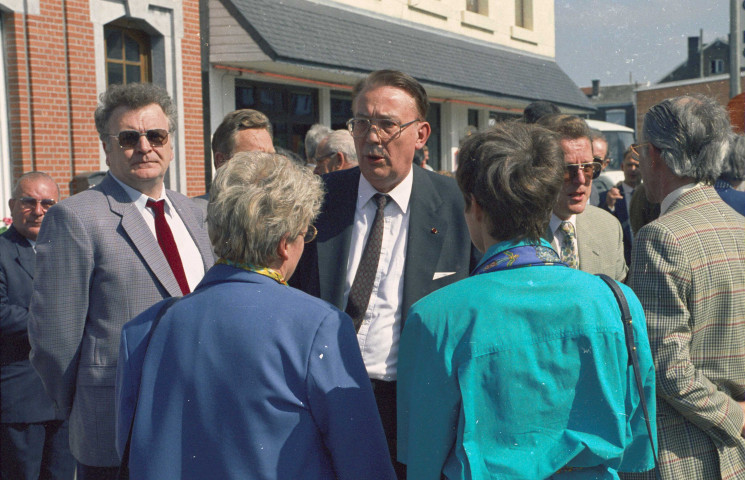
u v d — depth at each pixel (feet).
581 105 61.11
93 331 8.47
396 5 46.62
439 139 52.54
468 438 5.26
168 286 8.73
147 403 5.58
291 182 5.83
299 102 40.70
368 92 8.51
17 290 12.42
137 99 9.00
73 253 8.34
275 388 5.36
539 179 5.52
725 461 7.15
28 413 12.32
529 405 5.24
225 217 5.72
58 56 27.40
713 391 6.95
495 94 49.78
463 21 52.80
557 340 5.26
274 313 5.52
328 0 41.14
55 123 27.35
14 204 12.78
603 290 5.48
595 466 5.38
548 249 5.71
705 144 7.38
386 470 5.66
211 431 5.39
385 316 8.39
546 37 63.10
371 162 8.43
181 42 32.63
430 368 5.41
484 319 5.32
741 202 11.21
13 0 25.80
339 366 5.50
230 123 12.21
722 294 7.13
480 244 5.98
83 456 8.45
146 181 9.08
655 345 6.94
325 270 8.56
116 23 30.45
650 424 5.57
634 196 14.02
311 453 5.46
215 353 5.45
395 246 8.59
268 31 34.12
